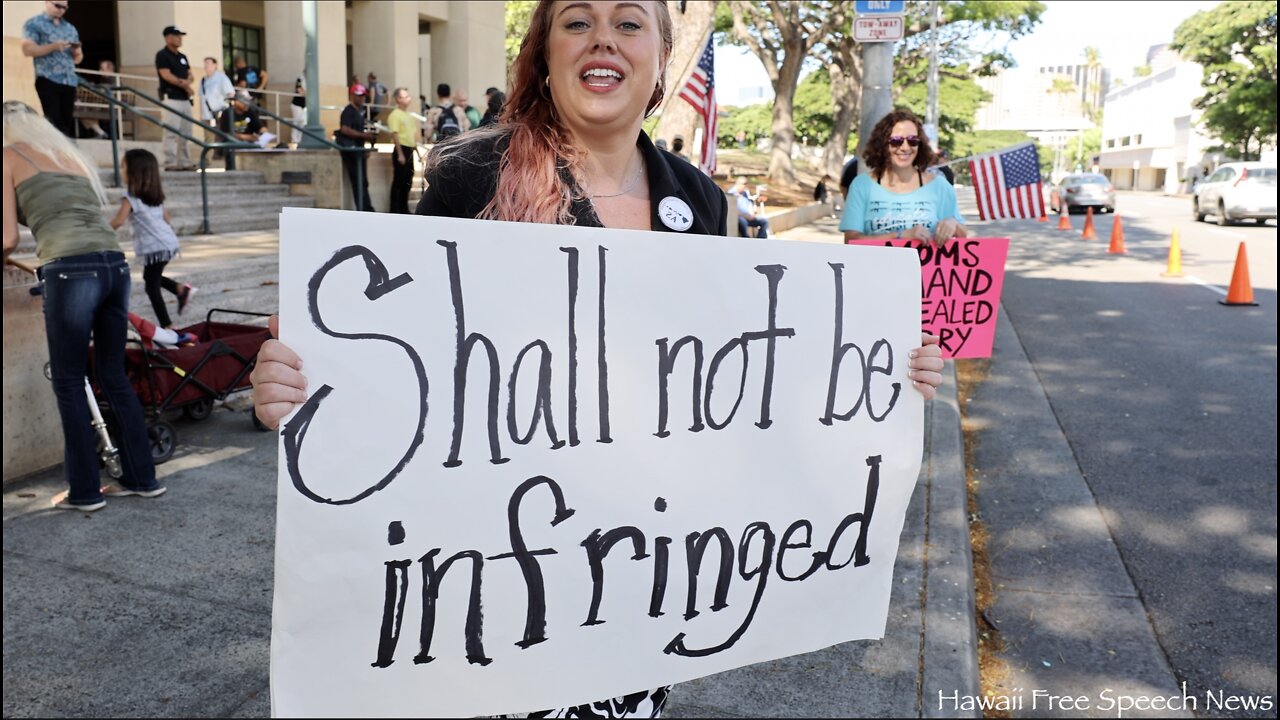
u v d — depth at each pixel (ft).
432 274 5.34
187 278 25.75
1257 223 85.05
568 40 5.71
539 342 5.57
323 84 65.87
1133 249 61.93
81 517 14.25
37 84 31.50
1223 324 34.45
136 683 9.96
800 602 6.46
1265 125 150.51
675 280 5.94
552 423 5.62
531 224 5.54
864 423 6.64
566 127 6.00
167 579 12.29
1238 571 14.26
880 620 6.80
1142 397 24.29
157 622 11.21
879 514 6.72
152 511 14.56
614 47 5.68
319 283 5.12
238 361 18.44
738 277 6.15
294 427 5.07
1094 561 14.65
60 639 10.76
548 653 5.64
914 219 15.65
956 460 17.34
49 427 16.60
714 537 6.11
